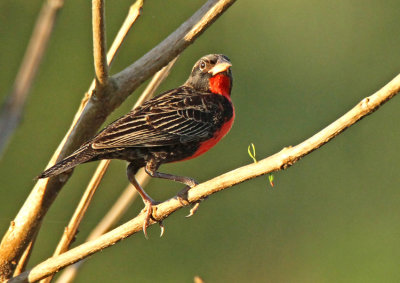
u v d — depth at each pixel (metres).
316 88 14.23
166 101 7.86
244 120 13.48
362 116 5.02
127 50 12.82
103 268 12.16
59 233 11.03
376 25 14.84
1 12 12.47
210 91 8.29
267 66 13.98
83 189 11.57
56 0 4.20
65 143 6.21
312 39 14.50
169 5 13.11
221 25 13.70
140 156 7.54
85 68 13.48
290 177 13.40
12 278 5.80
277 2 14.36
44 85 13.18
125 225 6.07
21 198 12.46
